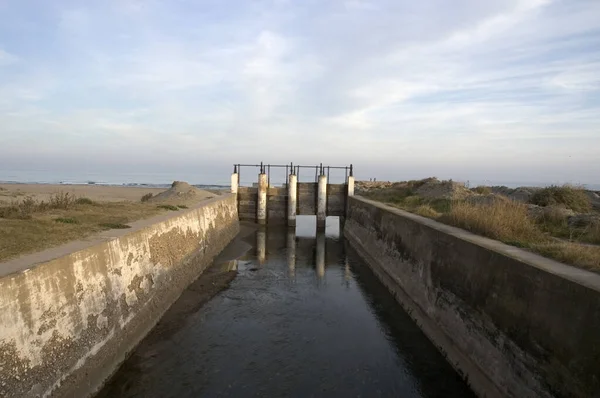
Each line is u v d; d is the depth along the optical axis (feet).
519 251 26.20
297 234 96.43
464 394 27.37
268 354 32.73
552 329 19.61
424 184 98.43
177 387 27.50
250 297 46.78
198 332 36.45
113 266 30.19
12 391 18.29
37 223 35.27
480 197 63.41
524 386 21.49
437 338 33.81
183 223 51.19
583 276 19.39
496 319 25.00
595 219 39.58
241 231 95.04
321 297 47.65
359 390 27.91
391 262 52.08
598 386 16.34
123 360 30.07
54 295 22.26
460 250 31.24
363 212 77.51
